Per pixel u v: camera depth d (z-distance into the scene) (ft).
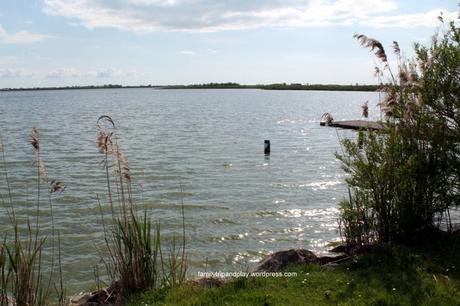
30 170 73.61
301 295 22.21
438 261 25.45
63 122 179.52
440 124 28.94
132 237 23.79
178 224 44.75
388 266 24.76
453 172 29.22
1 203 52.90
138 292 23.27
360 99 410.93
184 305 21.12
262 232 42.32
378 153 28.63
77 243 39.78
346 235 29.30
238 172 71.26
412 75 27.86
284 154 90.48
